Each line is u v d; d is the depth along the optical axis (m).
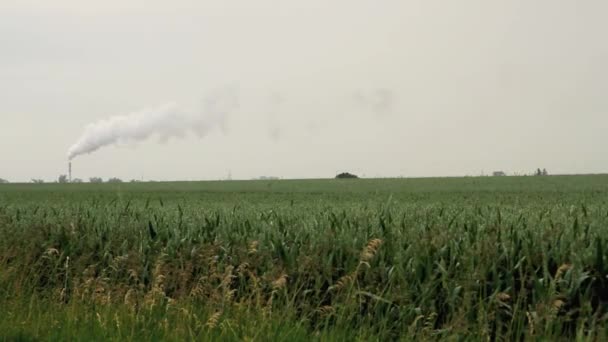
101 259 12.19
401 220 12.07
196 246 11.55
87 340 8.09
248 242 11.16
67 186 79.38
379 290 8.98
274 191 53.34
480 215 13.32
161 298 9.46
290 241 11.35
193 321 8.57
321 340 7.76
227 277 9.10
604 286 8.34
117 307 9.44
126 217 14.57
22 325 8.64
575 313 8.03
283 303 9.21
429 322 8.02
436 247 9.46
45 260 12.28
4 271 10.96
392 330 8.34
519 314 7.98
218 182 84.94
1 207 18.97
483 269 8.31
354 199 32.56
